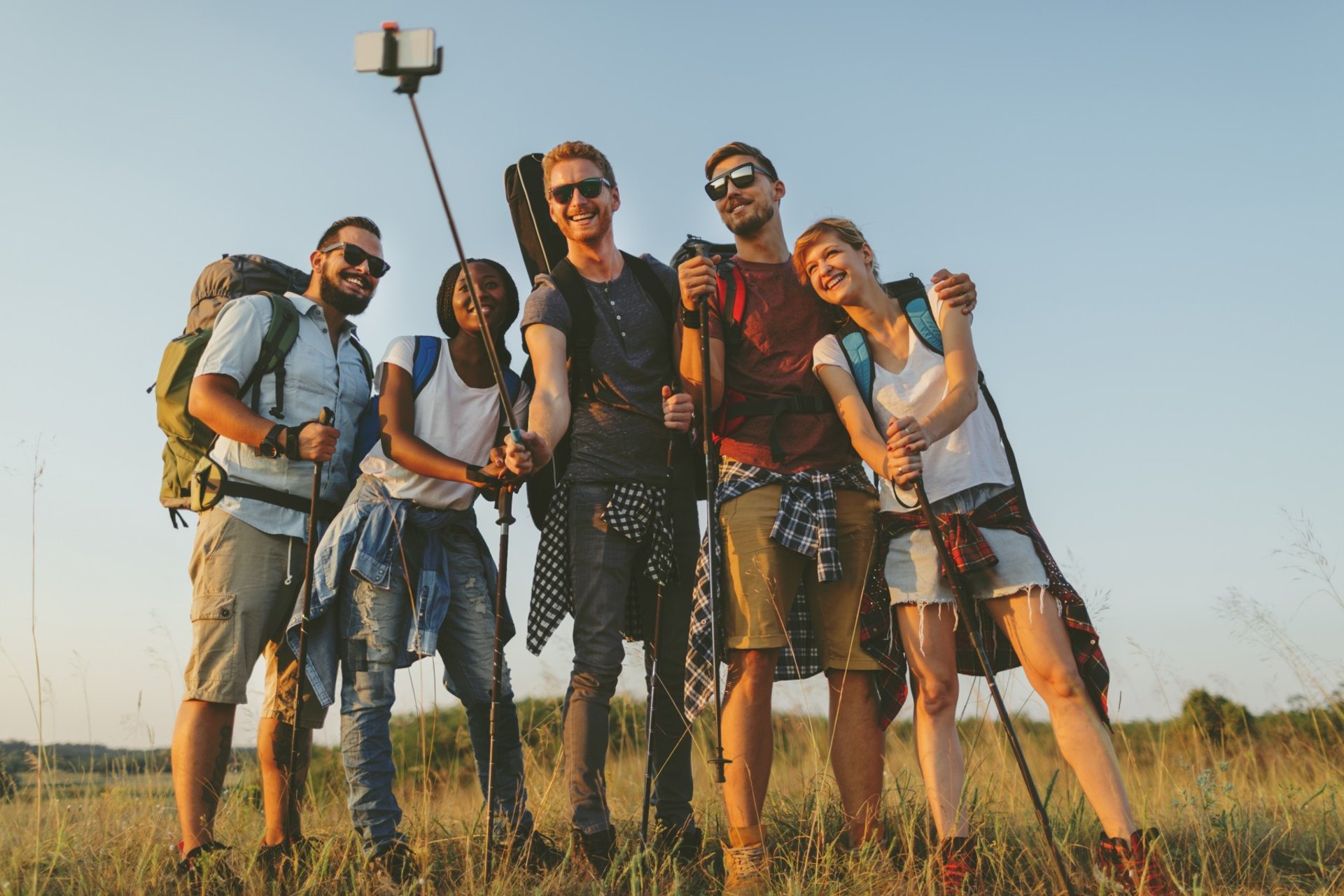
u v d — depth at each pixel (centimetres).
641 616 401
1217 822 388
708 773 459
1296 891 342
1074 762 339
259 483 377
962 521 354
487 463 395
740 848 354
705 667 373
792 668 394
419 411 385
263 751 382
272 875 353
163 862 367
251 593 369
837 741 378
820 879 339
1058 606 350
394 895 334
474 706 384
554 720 496
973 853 347
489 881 343
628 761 477
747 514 372
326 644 366
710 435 364
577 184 401
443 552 382
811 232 389
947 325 374
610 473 385
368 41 271
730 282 400
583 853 355
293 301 408
